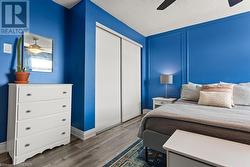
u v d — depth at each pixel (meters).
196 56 3.41
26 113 1.68
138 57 3.99
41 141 1.82
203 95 2.38
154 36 4.09
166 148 1.08
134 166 1.57
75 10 2.55
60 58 2.56
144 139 1.67
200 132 1.34
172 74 3.78
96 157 1.75
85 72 2.35
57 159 1.70
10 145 1.73
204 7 2.64
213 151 1.01
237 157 0.93
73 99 2.51
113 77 3.05
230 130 1.22
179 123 1.47
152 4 2.54
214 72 3.18
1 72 1.88
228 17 3.01
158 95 4.03
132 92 3.72
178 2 2.48
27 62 2.12
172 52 3.79
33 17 2.19
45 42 2.34
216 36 3.15
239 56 2.90
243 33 2.86
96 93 2.61
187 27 3.53
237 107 2.14
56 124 1.99
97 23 2.56
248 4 2.55
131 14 2.90
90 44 2.44
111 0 2.42
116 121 3.12
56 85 1.99
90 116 2.43
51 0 2.43
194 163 0.99
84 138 2.30
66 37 2.66
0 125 1.86
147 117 1.69
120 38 3.26
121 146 2.04
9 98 1.82
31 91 1.72
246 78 2.83
